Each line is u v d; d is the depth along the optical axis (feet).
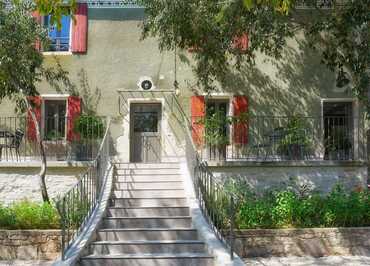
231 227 26.78
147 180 40.47
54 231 33.63
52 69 48.14
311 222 35.47
